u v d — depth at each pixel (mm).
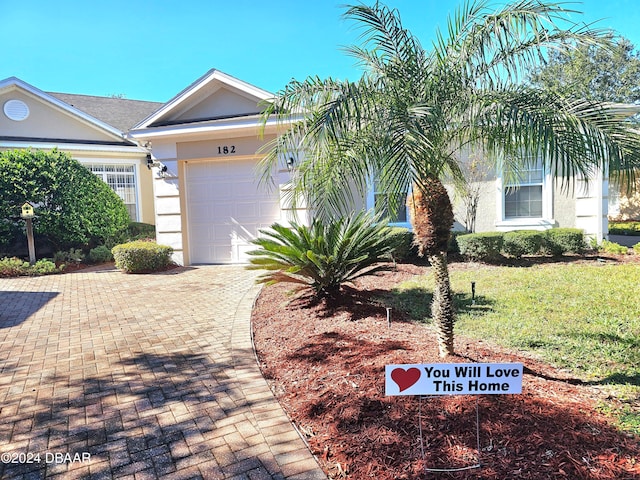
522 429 2658
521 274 7941
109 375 4164
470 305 5953
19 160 11625
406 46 3680
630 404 3025
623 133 3020
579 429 2654
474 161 9242
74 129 15977
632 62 20641
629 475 2230
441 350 3850
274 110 4160
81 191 12516
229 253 11375
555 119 3070
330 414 3119
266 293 7574
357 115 3342
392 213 3582
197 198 11430
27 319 6371
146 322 6078
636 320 5035
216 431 3066
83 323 6082
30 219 11234
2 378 4133
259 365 4332
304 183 4043
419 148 3033
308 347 4543
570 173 3133
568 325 4957
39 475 2619
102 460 2760
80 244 13023
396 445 2625
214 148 10875
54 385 3945
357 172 3545
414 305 6062
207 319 6152
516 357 3984
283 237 6387
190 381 3973
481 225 10852
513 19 3229
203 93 11109
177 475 2572
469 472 2328
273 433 3004
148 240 14438
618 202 20422
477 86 3592
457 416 2828
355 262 5934
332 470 2537
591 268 8219
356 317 5441
